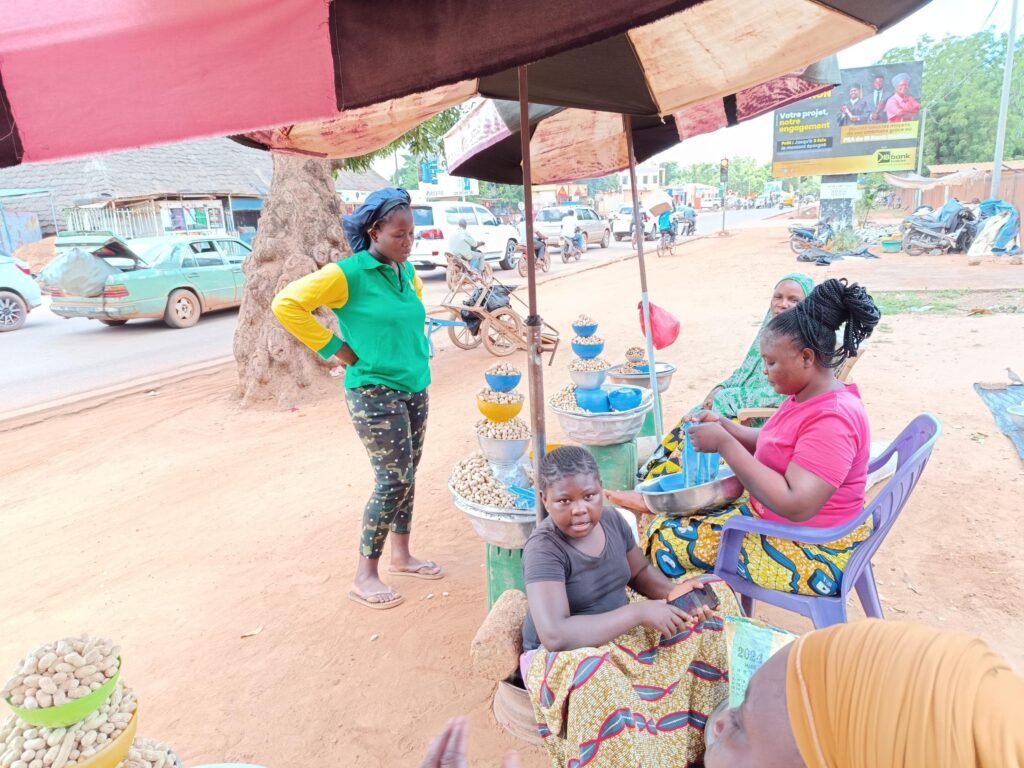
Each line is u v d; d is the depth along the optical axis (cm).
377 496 356
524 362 940
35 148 141
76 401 825
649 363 419
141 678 318
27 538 482
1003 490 443
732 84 353
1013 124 4019
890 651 71
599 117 447
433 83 145
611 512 246
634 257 2286
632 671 213
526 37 140
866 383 680
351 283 328
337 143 355
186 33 137
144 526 490
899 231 2217
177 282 1302
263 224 790
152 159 2588
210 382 898
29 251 2392
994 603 332
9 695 166
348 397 348
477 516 293
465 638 334
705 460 308
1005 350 764
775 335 242
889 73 2303
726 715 96
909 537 398
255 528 475
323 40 141
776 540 256
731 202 9075
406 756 263
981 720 61
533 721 261
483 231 1902
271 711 291
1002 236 1596
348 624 352
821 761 73
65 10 136
